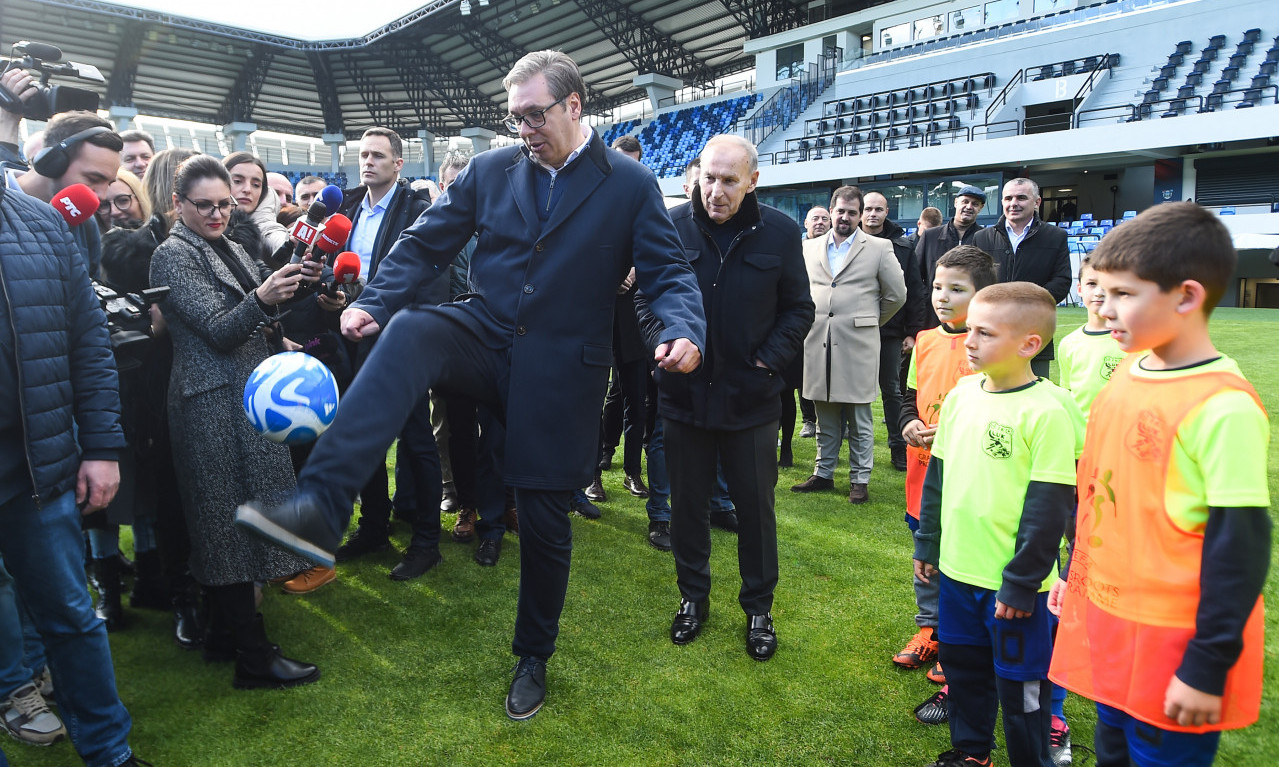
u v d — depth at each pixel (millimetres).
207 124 30688
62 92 1978
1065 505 1550
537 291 1854
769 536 2344
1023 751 1580
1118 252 1236
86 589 1690
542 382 1859
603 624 2521
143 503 2355
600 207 1875
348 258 2156
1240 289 16188
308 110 31672
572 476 1915
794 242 2344
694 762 1812
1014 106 18031
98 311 1768
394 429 1524
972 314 1685
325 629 2469
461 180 1997
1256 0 15938
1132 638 1264
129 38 23766
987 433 1665
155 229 2250
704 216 2318
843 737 1909
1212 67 16219
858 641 2402
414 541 2975
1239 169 16719
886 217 4320
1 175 1585
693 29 24953
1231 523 1119
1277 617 2539
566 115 1811
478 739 1898
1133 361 1350
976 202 4141
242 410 2047
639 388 3855
